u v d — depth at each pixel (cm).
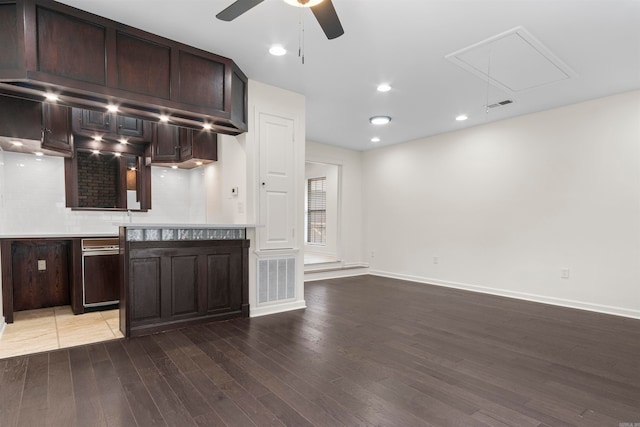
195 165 451
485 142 490
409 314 373
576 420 175
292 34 258
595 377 224
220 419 173
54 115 349
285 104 374
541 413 181
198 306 327
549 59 292
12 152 364
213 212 425
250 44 274
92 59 230
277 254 377
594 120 389
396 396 197
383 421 172
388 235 632
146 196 451
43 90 226
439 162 550
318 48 280
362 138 582
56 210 389
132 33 246
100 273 371
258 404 187
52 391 200
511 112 438
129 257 292
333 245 727
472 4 218
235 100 318
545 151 428
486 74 325
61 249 395
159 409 182
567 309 397
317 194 795
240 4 179
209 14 232
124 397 194
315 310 389
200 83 281
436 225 553
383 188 644
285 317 358
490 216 484
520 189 452
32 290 380
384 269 638
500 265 472
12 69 205
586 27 243
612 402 193
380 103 409
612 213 377
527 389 207
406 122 486
